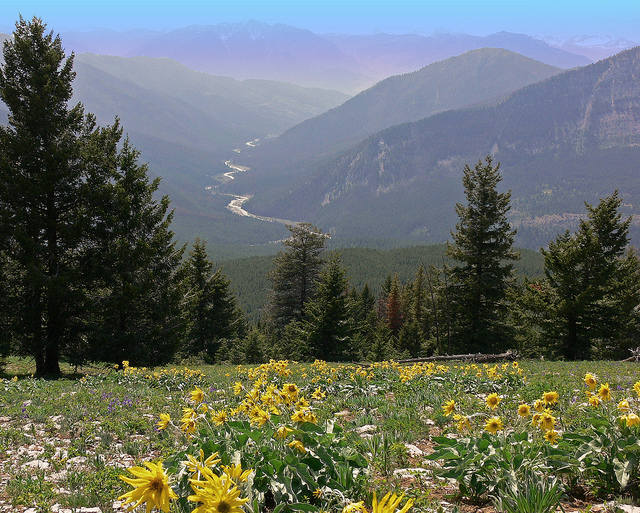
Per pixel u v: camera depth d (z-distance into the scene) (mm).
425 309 44656
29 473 5332
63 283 20016
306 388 11078
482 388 10773
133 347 23469
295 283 57375
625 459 3916
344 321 42688
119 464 5672
